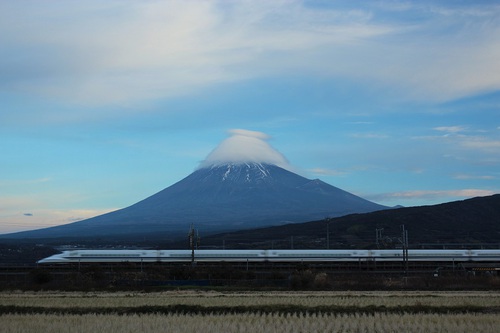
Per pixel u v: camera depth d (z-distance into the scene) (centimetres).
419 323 3491
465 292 6391
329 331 3266
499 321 3575
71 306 4662
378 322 3525
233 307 4494
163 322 3500
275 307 4494
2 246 18238
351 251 9662
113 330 3203
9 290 6588
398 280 7706
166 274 7962
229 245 18650
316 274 7600
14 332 3180
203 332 3114
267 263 9388
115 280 7388
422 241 18212
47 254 16075
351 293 6178
